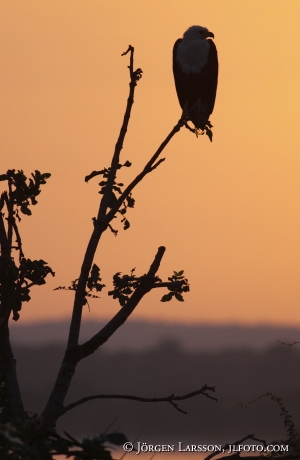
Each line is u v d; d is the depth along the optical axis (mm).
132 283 27703
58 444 17969
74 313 26812
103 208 27703
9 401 26922
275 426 122688
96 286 27766
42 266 27609
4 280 27594
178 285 27141
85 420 178500
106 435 17828
